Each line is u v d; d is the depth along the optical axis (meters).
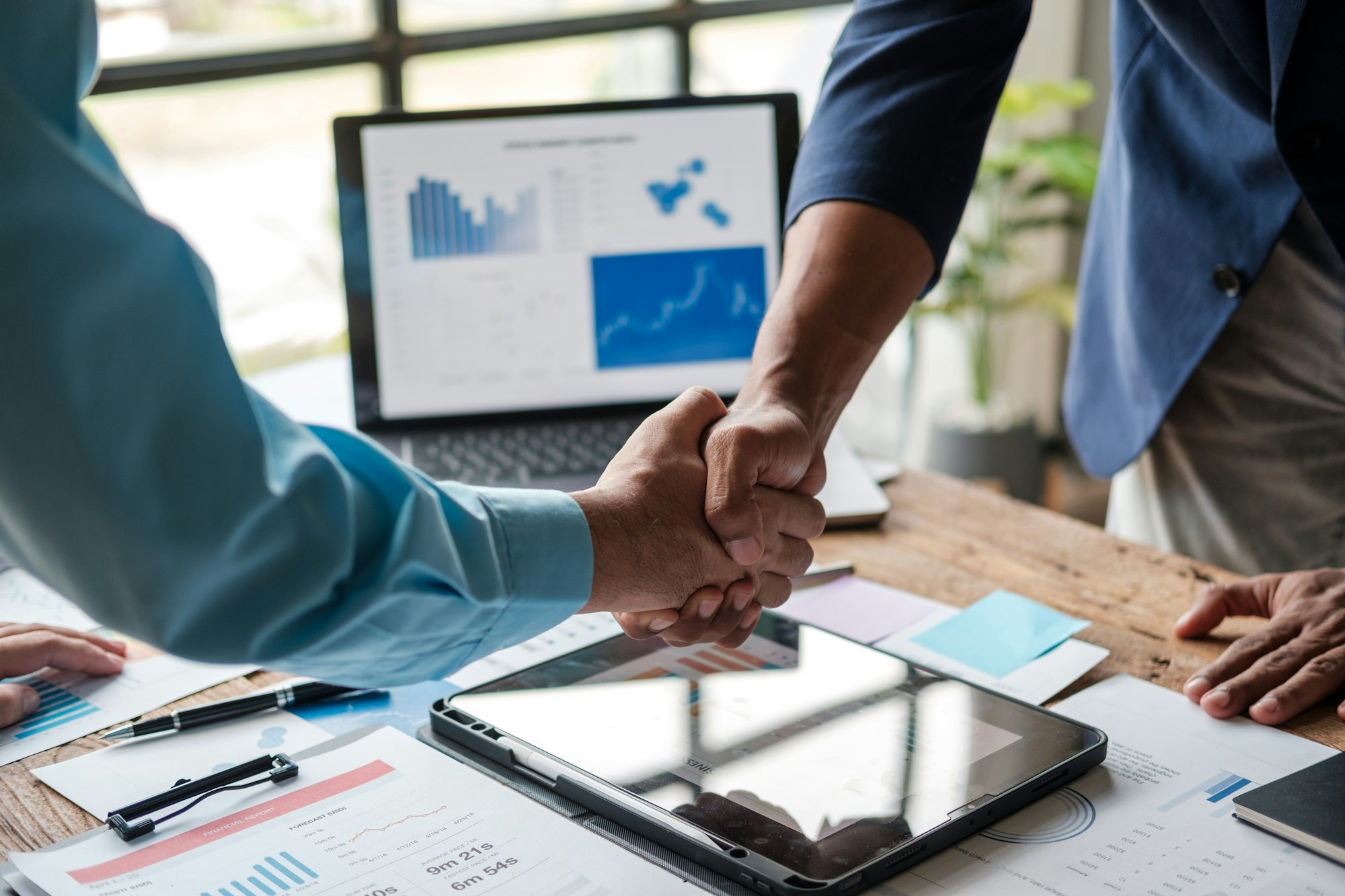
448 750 0.67
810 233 0.90
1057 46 3.12
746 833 0.56
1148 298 1.12
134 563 0.44
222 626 0.47
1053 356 3.38
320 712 0.72
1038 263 3.27
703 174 1.17
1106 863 0.55
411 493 0.51
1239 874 0.54
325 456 0.47
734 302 1.18
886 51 0.92
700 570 0.69
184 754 0.67
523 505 0.60
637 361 1.17
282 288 2.37
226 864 0.55
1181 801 0.60
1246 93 0.95
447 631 0.56
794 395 0.83
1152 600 0.87
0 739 0.69
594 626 0.85
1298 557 1.12
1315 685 0.69
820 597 0.88
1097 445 1.26
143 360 0.41
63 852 0.56
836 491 1.05
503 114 1.14
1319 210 0.95
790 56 2.71
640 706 0.69
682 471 0.71
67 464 0.41
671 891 0.54
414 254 1.14
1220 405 1.14
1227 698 0.69
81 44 0.40
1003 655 0.78
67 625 0.85
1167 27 0.97
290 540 0.46
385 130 1.13
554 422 1.16
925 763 0.62
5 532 0.43
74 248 0.39
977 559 0.95
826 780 0.60
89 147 0.41
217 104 2.16
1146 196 1.10
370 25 2.21
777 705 0.68
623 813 0.58
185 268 0.42
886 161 0.89
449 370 1.15
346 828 0.59
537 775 0.63
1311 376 1.07
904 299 0.90
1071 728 0.65
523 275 1.15
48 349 0.40
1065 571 0.92
